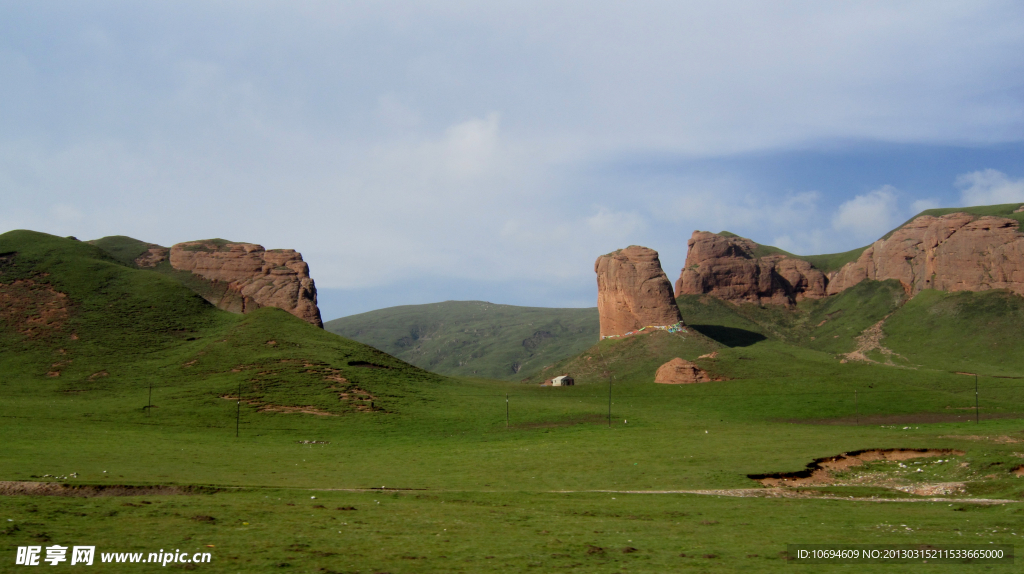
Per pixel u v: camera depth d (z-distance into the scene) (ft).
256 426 318.65
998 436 249.55
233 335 486.79
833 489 172.55
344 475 197.06
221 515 118.83
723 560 97.35
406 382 443.73
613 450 237.66
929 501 155.02
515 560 94.89
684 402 427.74
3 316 482.69
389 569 88.69
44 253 585.22
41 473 168.86
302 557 92.68
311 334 511.40
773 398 425.69
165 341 482.28
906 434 267.39
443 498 153.89
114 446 239.50
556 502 150.00
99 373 414.41
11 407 321.32
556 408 379.14
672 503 149.59
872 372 522.88
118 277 572.92
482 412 365.81
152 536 101.50
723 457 214.28
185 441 269.85
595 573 89.45
